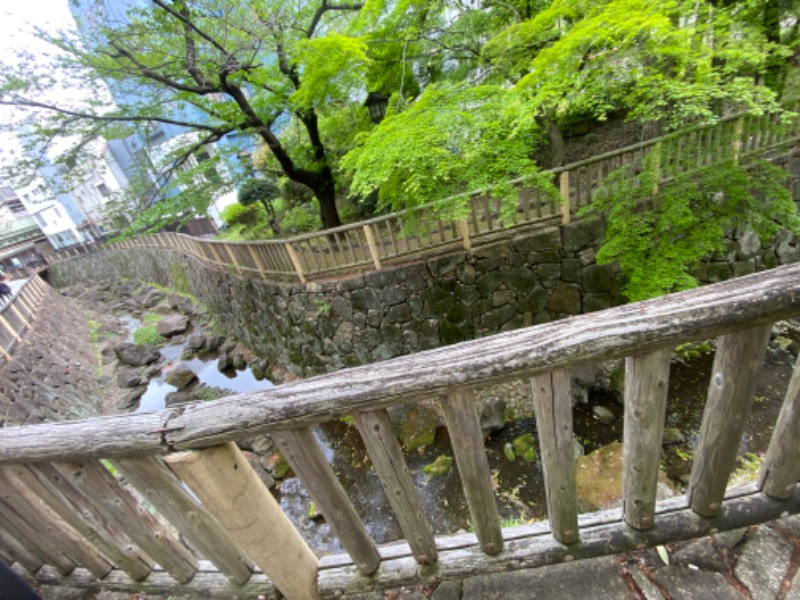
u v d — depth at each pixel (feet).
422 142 10.92
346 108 26.48
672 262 12.57
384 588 4.08
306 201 37.35
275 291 22.91
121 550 4.49
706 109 9.71
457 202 11.91
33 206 80.28
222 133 22.49
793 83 11.39
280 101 22.25
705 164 13.55
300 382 3.01
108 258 66.18
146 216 20.74
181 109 22.12
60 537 4.58
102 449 3.13
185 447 2.98
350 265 19.20
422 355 2.89
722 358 2.79
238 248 24.25
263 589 4.34
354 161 13.05
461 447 3.13
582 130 27.04
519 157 11.22
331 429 20.11
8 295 49.19
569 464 3.21
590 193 16.17
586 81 10.49
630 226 13.20
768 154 16.22
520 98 11.12
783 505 3.49
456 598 3.87
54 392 24.52
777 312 2.39
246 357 30.01
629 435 3.16
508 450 15.57
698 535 3.64
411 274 18.37
